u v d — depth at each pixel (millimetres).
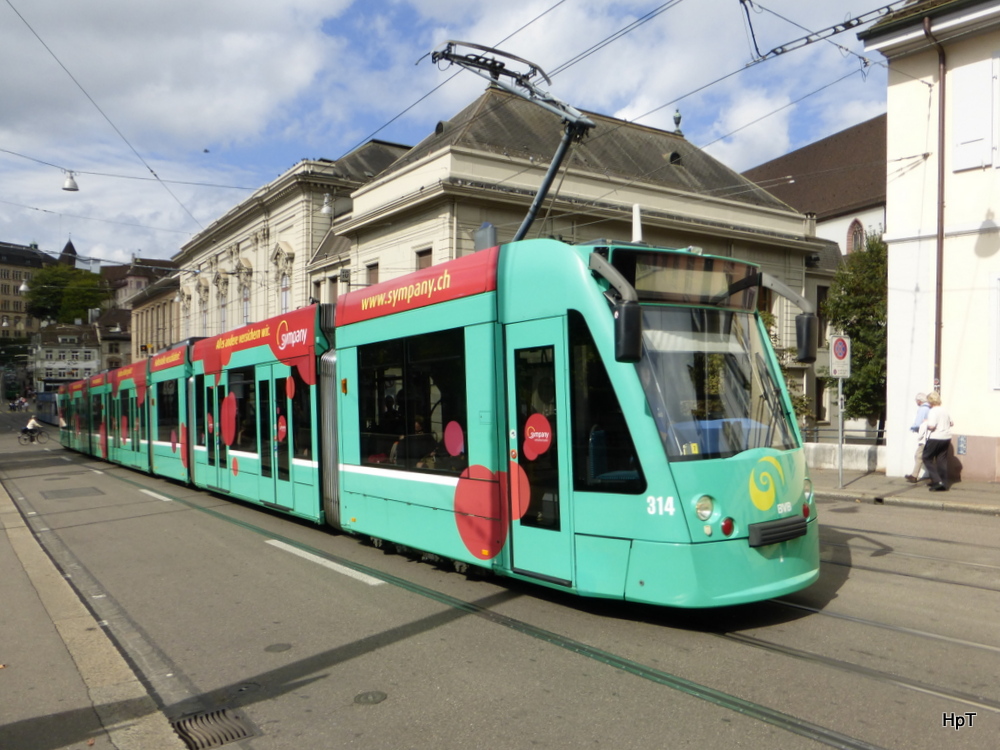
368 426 9180
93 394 28375
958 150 15336
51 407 65938
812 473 17141
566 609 6773
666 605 5754
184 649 6242
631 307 5473
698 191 33000
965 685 4910
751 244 33312
